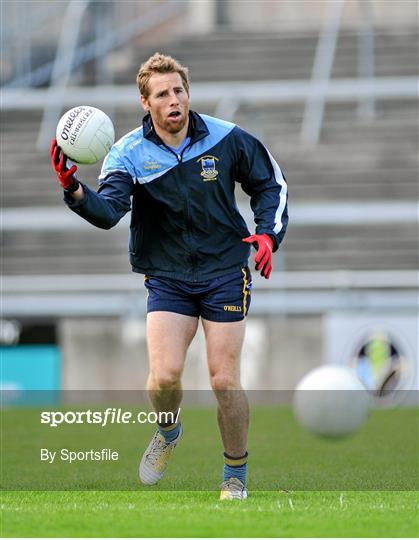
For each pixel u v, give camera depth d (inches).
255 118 2564.0
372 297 2113.7
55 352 1990.7
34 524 636.1
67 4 3125.0
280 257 2274.9
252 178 808.3
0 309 2240.4
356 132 2760.8
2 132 2903.5
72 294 2277.3
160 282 797.2
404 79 2881.4
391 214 2409.0
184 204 787.4
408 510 696.4
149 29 3235.7
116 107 2960.1
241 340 792.9
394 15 3221.0
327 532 605.9
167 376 782.5
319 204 2442.2
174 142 787.4
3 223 2465.6
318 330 1929.1
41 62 3127.5
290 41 3139.8
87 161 780.0
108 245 2481.5
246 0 3309.5
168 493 835.4
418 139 2726.4
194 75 3083.2
